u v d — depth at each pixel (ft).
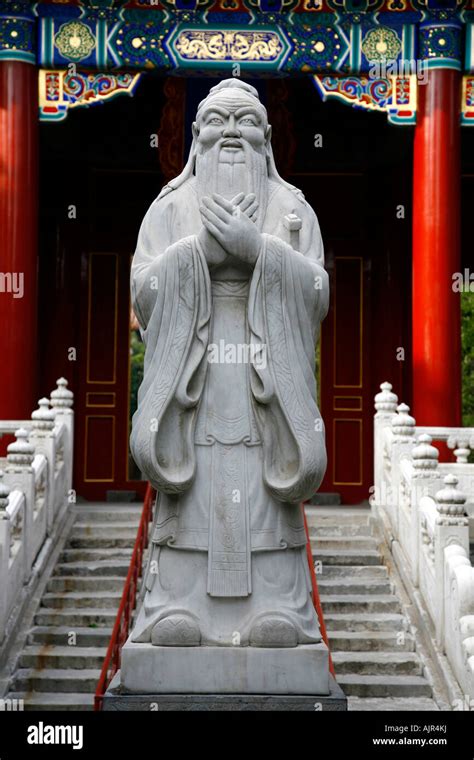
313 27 77.36
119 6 76.84
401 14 77.25
